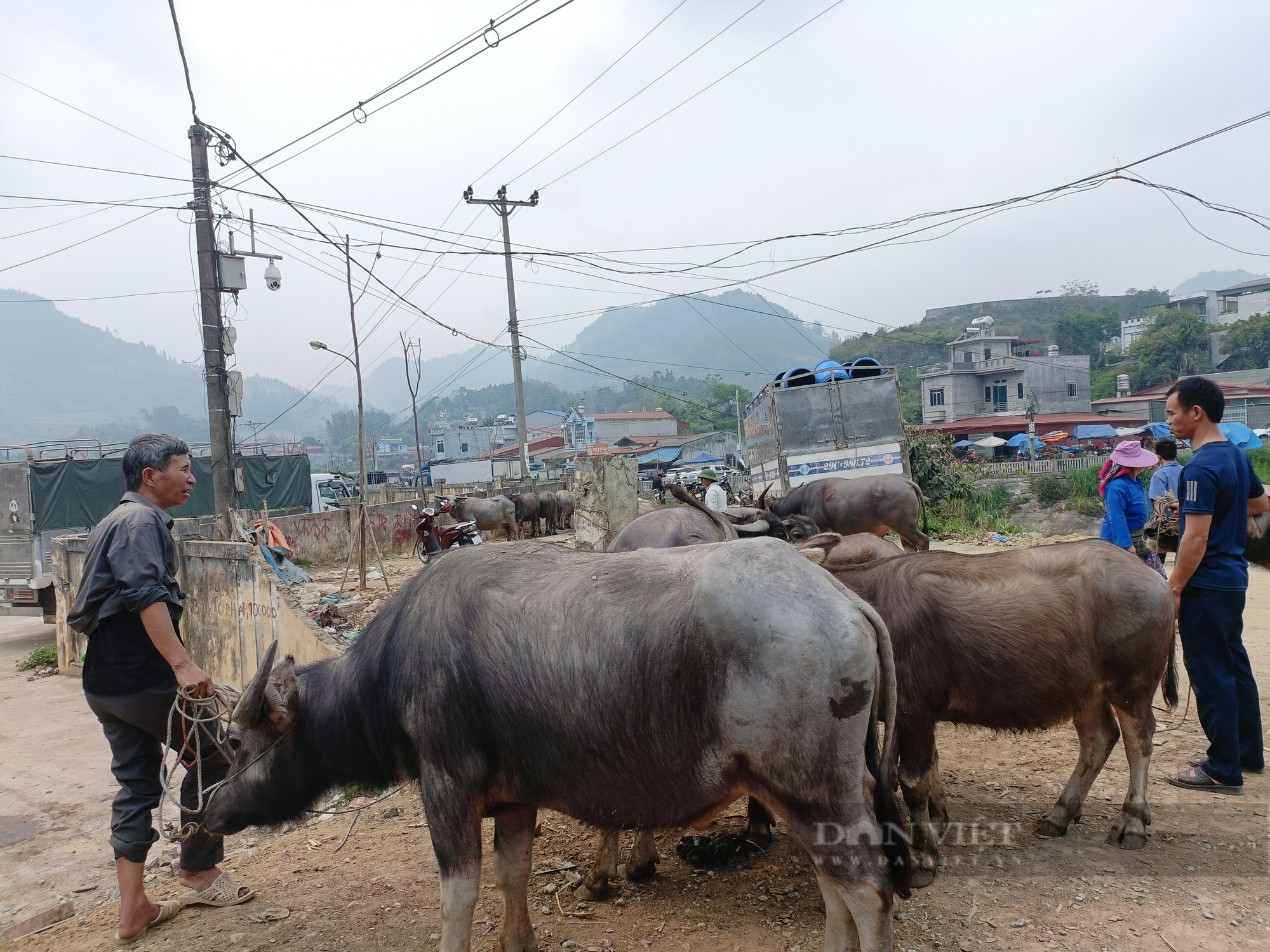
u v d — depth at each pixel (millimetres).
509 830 3223
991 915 3336
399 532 18703
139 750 3691
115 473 17047
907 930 3258
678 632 2662
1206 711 4445
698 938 3305
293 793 3420
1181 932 3129
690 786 2742
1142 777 3898
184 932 3605
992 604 3832
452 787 2920
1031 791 4574
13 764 6289
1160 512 5496
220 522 11930
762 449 14094
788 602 2604
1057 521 25625
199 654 8234
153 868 4445
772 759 2580
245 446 22797
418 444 24078
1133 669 3836
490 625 2912
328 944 3434
